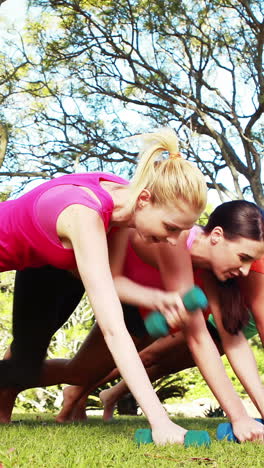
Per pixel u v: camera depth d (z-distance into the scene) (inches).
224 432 108.8
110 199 105.5
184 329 112.3
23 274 135.8
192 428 144.5
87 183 108.7
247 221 111.9
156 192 98.8
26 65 519.8
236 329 119.9
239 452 92.0
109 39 501.4
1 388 145.4
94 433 114.9
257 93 494.0
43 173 520.1
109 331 98.1
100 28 501.0
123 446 90.6
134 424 154.0
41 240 109.0
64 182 110.2
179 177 97.3
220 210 115.6
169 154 100.7
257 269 119.6
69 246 107.0
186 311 110.4
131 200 100.6
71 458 78.7
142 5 486.9
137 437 97.0
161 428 94.9
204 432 94.3
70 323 471.2
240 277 121.8
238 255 112.3
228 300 118.6
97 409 406.6
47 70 514.6
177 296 111.5
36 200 110.0
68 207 104.4
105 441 98.0
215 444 96.3
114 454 83.7
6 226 114.0
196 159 506.3
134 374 96.3
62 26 508.4
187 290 116.3
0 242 115.1
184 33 491.5
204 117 495.8
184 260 116.0
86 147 520.1
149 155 100.3
